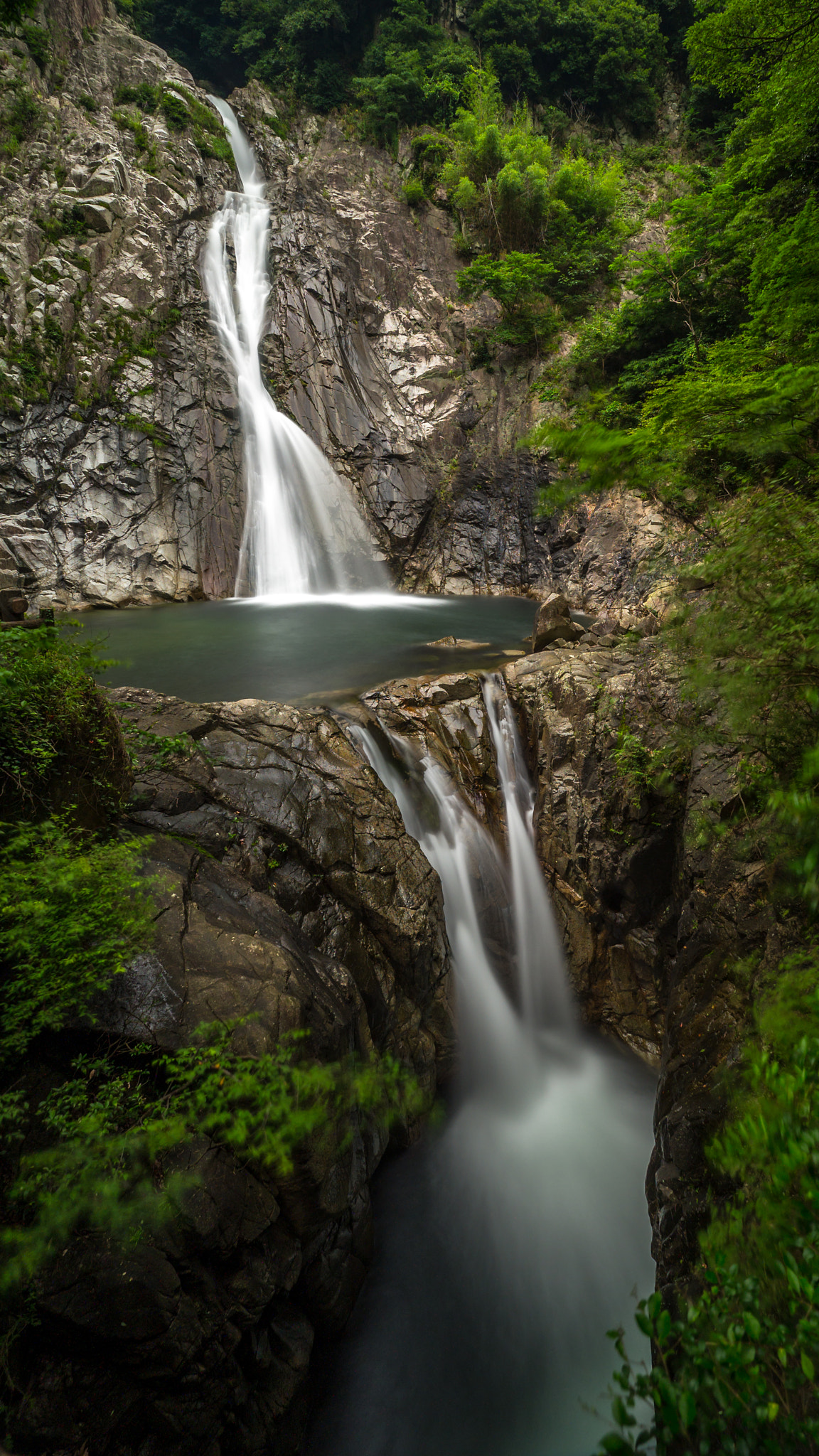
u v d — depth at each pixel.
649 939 8.01
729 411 3.22
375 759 8.56
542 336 26.55
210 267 24.14
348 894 6.43
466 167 30.08
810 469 3.35
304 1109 4.00
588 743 8.52
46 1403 3.16
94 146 22.86
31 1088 3.58
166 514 20.69
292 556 22.97
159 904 4.51
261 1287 3.90
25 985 3.65
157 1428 3.42
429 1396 4.93
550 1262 5.80
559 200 29.27
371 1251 5.36
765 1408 1.60
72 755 4.67
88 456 19.67
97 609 18.78
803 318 6.69
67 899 3.89
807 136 11.03
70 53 24.86
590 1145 6.97
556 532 23.31
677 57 36.03
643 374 20.52
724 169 18.00
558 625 11.61
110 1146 3.42
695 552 6.00
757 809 5.54
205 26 37.03
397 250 29.02
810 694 2.88
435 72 32.75
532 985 8.99
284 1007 4.25
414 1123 6.59
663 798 7.55
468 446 25.94
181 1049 3.79
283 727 7.38
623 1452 1.67
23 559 18.09
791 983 3.21
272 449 23.14
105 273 21.39
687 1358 1.87
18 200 20.67
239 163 28.77
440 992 7.23
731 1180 4.07
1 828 4.03
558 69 35.12
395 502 24.88
